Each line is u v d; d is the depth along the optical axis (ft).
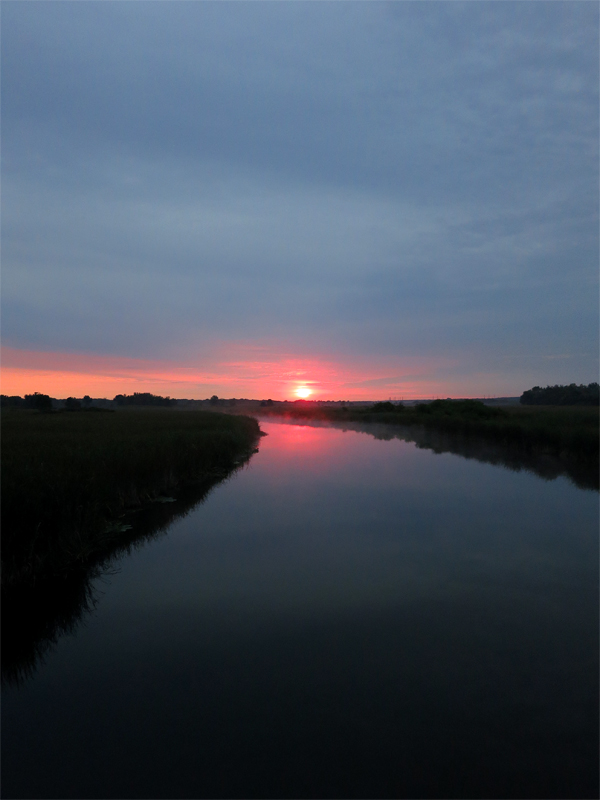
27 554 18.97
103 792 8.78
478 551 21.49
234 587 18.03
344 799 8.46
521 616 15.42
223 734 10.23
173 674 12.52
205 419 97.14
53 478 23.81
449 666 12.65
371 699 11.30
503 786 8.72
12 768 9.41
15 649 13.94
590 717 10.61
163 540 23.73
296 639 14.21
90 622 15.47
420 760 9.39
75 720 10.80
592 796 8.50
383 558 20.83
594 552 21.21
